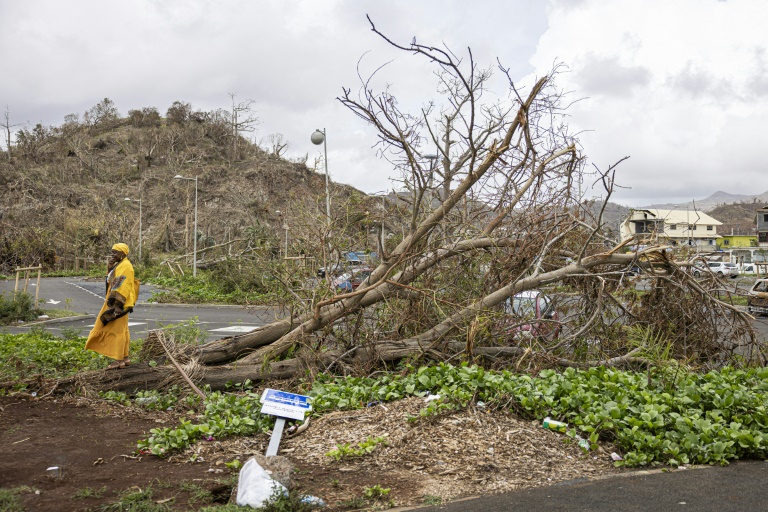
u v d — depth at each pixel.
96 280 53.53
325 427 6.73
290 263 10.71
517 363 8.78
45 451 6.13
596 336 9.84
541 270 10.24
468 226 10.24
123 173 123.75
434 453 5.87
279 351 9.24
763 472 5.61
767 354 9.85
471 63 8.62
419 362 9.21
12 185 108.81
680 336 9.80
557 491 5.11
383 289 9.56
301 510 4.65
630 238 9.55
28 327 19.28
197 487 5.12
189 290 30.30
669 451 5.91
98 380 8.50
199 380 8.66
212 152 131.50
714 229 89.94
